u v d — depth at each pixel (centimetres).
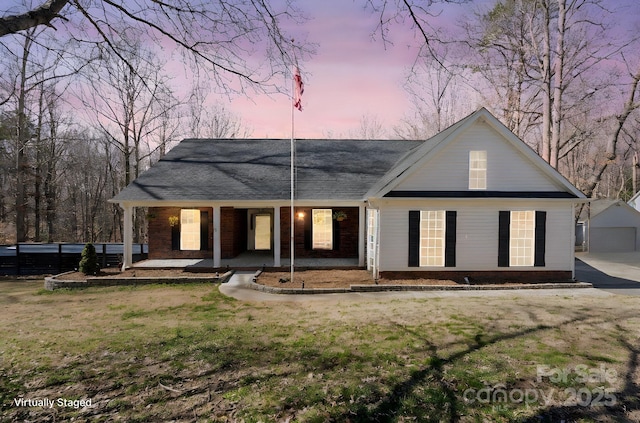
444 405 444
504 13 1744
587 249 2567
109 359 592
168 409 439
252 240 1870
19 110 1761
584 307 901
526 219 1256
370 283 1170
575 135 2505
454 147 1233
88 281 1233
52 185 3312
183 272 1398
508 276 1235
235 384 503
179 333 722
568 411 432
